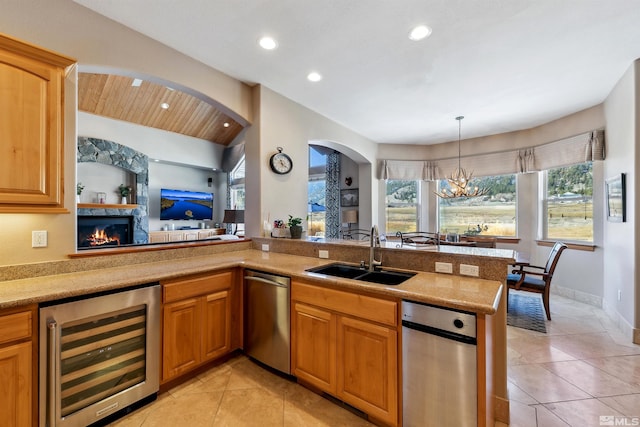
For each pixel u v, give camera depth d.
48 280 1.82
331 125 4.44
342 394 1.87
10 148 1.58
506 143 5.14
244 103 3.24
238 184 8.58
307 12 2.12
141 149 6.63
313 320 2.03
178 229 7.75
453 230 5.82
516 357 2.55
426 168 5.93
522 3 2.00
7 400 1.42
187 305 2.16
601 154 3.72
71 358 1.63
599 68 2.92
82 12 2.07
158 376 1.99
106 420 1.78
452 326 1.46
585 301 4.05
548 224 4.72
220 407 1.92
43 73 1.69
